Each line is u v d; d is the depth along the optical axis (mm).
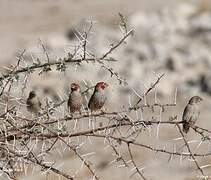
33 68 8648
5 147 8164
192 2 42688
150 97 23922
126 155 22375
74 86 9398
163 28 37344
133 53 33469
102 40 25750
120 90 21406
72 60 8555
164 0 45688
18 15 46562
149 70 30953
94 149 21375
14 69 8625
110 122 8492
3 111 8594
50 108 8625
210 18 38562
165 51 34562
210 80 32188
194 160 8469
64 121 8430
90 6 46781
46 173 8422
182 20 38438
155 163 22000
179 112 23609
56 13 46125
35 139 8414
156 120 8602
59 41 34312
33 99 9461
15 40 39125
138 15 38844
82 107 9398
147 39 35625
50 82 20641
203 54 35000
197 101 10141
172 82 31969
